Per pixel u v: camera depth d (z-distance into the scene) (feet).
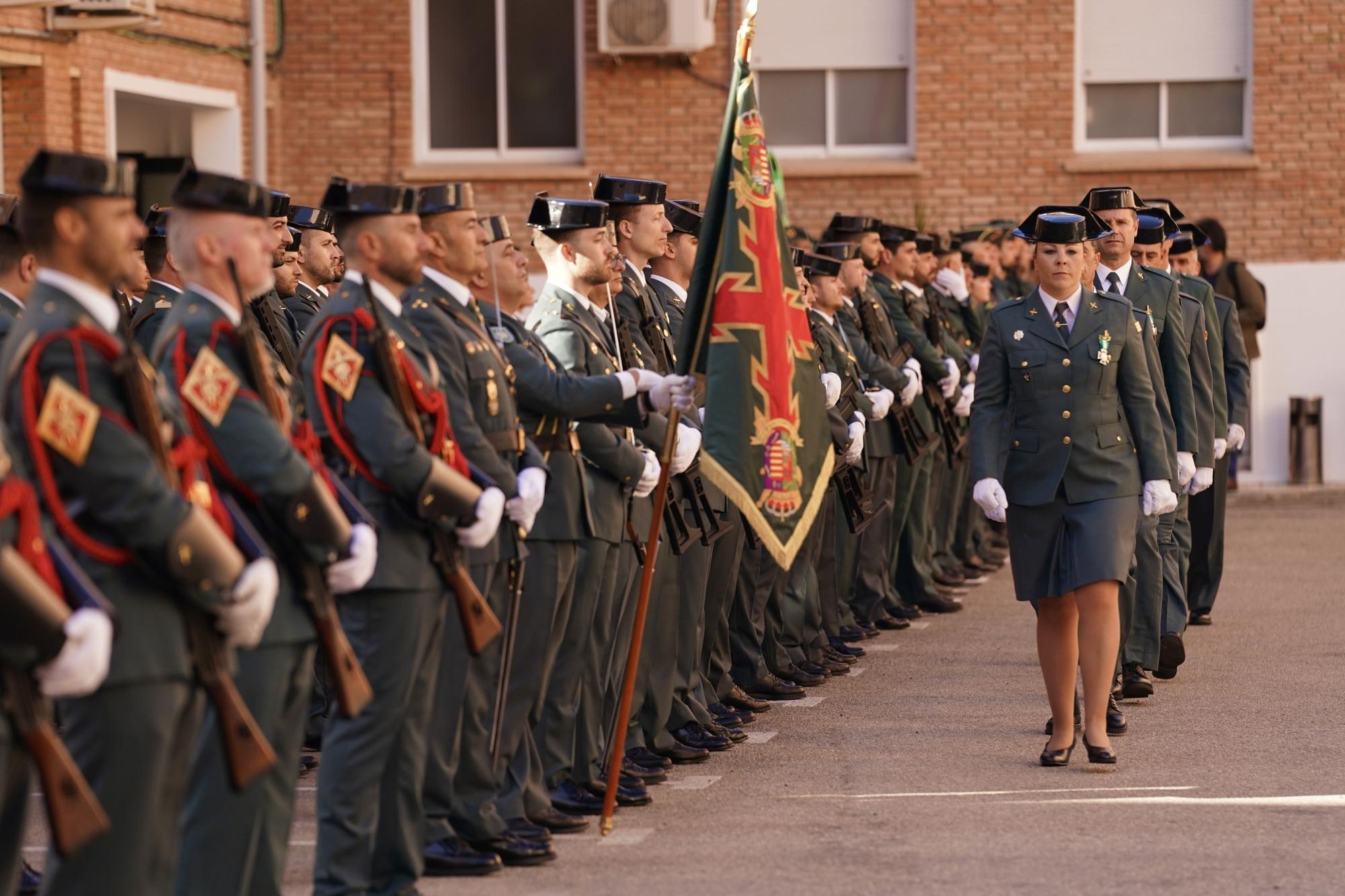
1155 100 130.21
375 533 35.42
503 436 41.78
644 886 40.83
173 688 30.09
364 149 127.44
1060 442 52.85
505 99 128.98
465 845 42.39
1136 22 129.59
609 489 47.93
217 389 32.22
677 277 59.06
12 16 93.56
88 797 27.07
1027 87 128.67
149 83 106.22
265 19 123.85
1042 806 48.16
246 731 30.76
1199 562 79.05
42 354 28.55
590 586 47.47
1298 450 129.29
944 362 81.71
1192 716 60.23
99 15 95.61
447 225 41.57
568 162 129.08
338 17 126.93
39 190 29.35
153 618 29.78
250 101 117.70
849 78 130.21
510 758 44.75
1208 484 66.69
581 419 46.14
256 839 34.53
